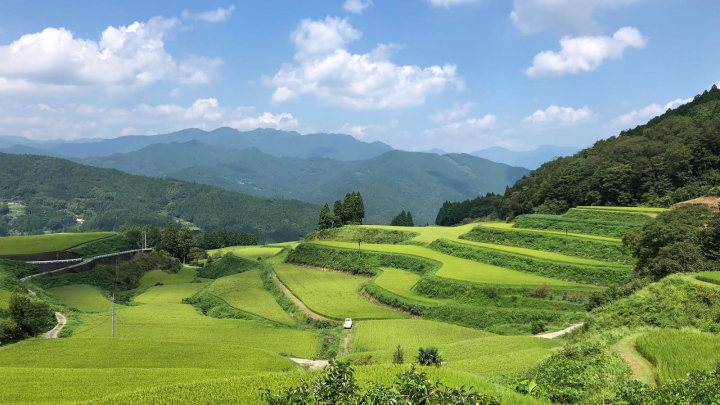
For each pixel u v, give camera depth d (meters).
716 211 67.00
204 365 41.25
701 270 45.78
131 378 33.88
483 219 166.25
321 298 77.75
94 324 63.41
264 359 43.06
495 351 42.50
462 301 66.62
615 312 39.31
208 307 84.19
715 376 18.48
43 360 41.84
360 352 48.66
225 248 176.38
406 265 89.88
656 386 20.22
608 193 111.88
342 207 139.62
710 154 97.94
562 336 49.19
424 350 37.28
